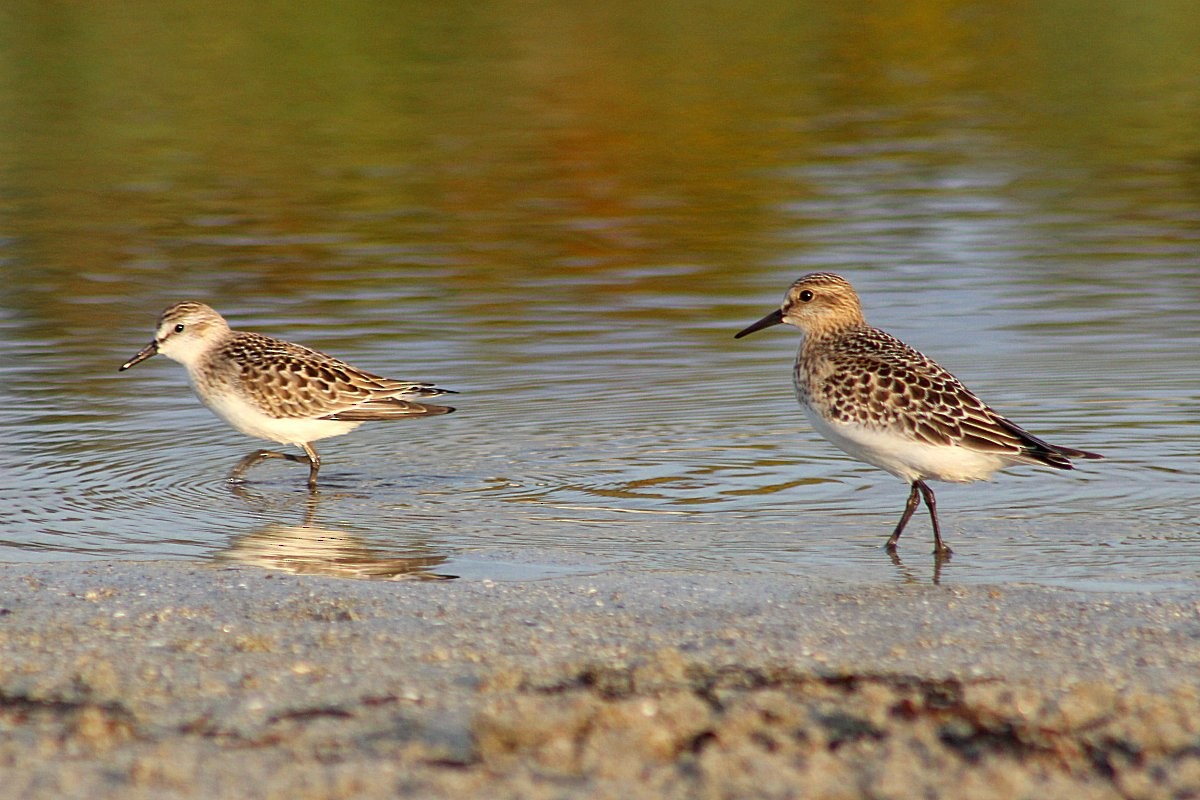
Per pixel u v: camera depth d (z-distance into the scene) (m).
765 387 17.67
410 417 15.18
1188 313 19.83
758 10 41.62
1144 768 7.58
